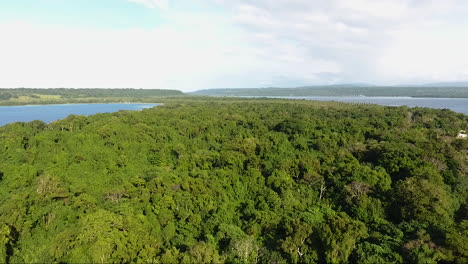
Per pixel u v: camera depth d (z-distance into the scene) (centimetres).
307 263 3181
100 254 2820
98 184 4825
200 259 2950
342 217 3828
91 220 3297
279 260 3183
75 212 3828
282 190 4675
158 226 3788
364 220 3966
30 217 3675
